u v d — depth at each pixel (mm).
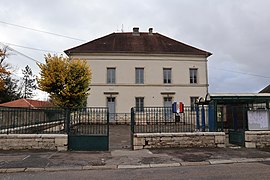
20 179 6703
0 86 36250
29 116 12234
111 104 30938
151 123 12055
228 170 7531
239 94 13070
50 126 11586
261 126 11867
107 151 10688
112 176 6965
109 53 31406
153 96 31422
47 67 20312
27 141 10633
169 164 8383
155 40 36062
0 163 8359
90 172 7488
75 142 10883
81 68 20797
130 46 33562
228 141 13414
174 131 12039
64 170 7758
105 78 31078
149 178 6695
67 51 31000
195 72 32875
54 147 10672
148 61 32000
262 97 12977
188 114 12516
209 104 12719
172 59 32344
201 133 11547
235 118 13641
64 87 20266
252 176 6719
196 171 7473
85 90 21203
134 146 11133
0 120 10922
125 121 30000
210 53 33125
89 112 11602
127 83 31234
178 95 31812
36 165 8141
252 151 10656
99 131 11391
